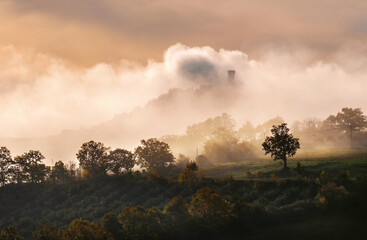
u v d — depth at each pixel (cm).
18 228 11912
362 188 8656
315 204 8162
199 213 7950
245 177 12862
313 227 7225
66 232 7300
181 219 7781
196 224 7619
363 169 11869
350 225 7100
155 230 7512
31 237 11138
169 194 12300
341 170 12038
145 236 7350
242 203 8231
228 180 11925
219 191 11112
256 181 10975
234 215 7756
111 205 12656
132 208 7694
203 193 8019
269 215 7856
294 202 8956
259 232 7300
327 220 7469
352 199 8106
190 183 12406
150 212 7719
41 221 12231
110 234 7319
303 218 7712
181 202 8062
